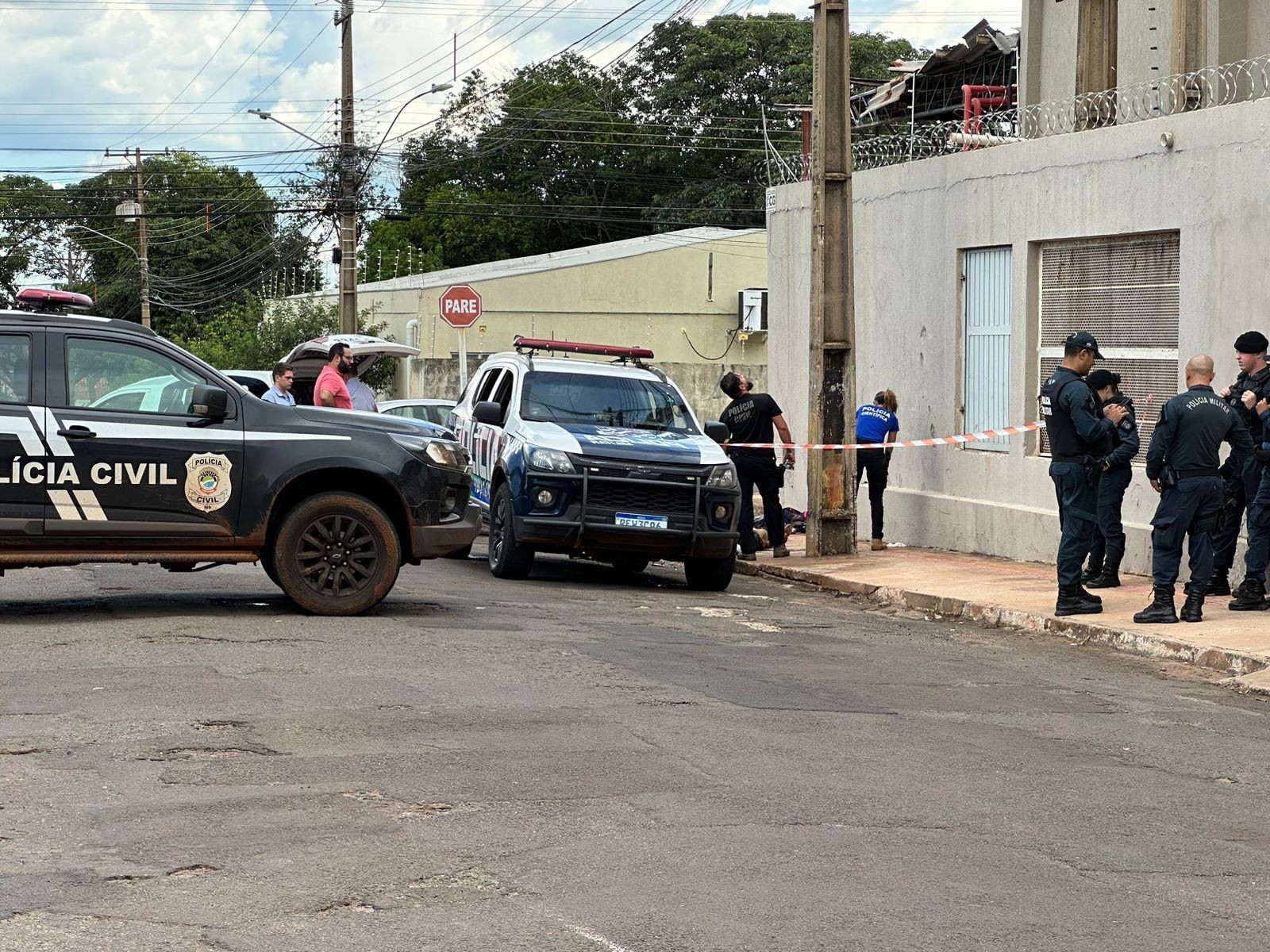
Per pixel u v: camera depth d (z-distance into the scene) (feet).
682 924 15.66
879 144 64.85
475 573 49.55
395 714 25.20
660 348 145.89
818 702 28.02
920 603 45.16
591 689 28.02
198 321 216.54
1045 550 52.65
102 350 34.81
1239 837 19.98
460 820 19.22
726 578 47.91
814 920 15.89
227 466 35.12
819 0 54.80
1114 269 50.60
